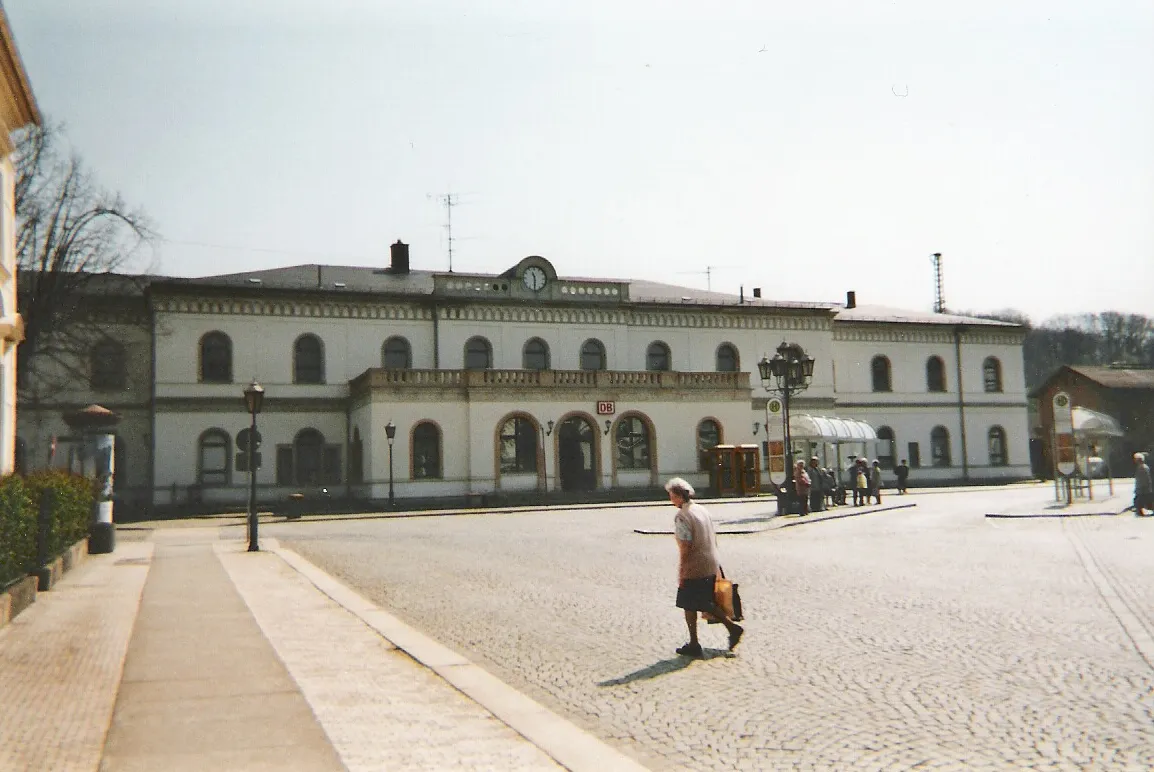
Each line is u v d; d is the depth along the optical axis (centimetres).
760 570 1845
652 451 5219
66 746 730
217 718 813
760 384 5988
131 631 1262
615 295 5659
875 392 6419
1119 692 851
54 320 4038
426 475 4797
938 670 960
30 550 1647
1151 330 13588
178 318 4903
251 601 1552
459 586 1733
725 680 952
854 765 676
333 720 806
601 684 951
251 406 2581
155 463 4803
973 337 6706
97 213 3925
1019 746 707
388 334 5234
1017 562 1873
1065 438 3644
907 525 2927
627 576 1834
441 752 714
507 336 5422
